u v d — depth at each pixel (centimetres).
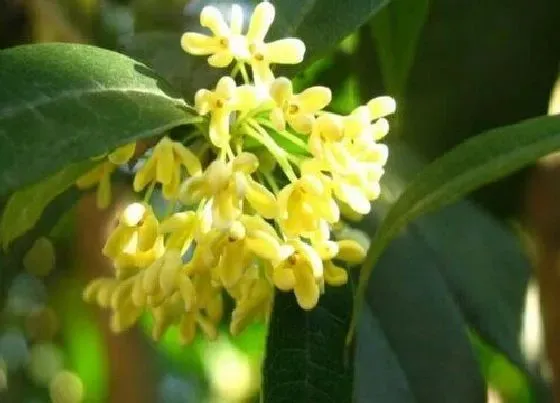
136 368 41
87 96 23
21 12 35
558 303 35
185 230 24
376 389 31
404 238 33
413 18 31
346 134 24
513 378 39
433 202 24
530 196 36
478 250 34
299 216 24
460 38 34
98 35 36
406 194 24
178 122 23
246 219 24
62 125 22
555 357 35
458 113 34
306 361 26
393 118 33
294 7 26
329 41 26
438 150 34
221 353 57
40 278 43
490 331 33
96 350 52
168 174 24
